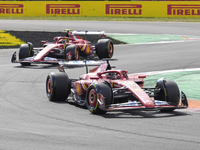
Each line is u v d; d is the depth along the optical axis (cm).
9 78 5444
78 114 3309
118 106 3183
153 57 7619
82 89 3700
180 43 9725
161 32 12019
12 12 16700
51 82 3891
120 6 16425
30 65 6856
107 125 2877
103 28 12962
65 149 2252
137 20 15375
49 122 2978
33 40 10500
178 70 5975
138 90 3294
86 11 16688
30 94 4341
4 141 2420
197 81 5016
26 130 2709
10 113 3325
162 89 3497
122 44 9888
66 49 6575
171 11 16025
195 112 3481
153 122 2995
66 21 15000
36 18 16038
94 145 2333
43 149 2253
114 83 3525
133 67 6419
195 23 14262
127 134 2602
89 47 7050
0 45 9694
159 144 2356
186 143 2380
